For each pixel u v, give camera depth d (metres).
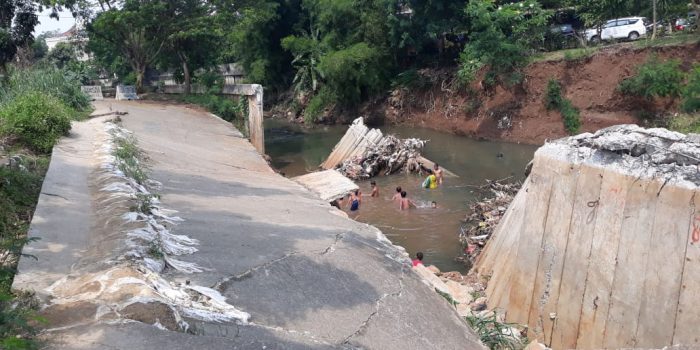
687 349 6.14
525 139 27.88
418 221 16.70
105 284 4.88
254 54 44.53
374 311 6.09
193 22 27.36
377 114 37.62
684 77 23.25
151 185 9.80
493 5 30.22
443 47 36.16
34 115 11.91
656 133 7.86
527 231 9.54
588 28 31.73
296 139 33.91
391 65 37.44
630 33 29.84
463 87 32.28
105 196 7.93
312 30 41.66
